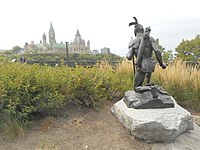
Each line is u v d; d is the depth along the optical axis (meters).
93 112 4.96
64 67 5.96
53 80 4.60
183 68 6.65
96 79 5.43
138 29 4.49
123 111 4.36
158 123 3.72
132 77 6.74
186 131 4.21
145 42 4.17
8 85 4.17
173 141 3.85
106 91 5.61
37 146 3.72
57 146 3.73
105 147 3.71
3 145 3.72
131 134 4.01
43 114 4.64
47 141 3.85
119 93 6.01
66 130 4.21
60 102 4.48
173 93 5.95
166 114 3.99
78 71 5.29
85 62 10.70
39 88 4.42
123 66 7.40
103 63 7.85
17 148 3.67
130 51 4.39
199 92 5.85
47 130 4.18
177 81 6.11
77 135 4.06
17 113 4.17
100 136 4.03
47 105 4.37
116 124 4.46
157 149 3.66
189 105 5.97
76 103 5.05
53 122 4.43
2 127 4.03
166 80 6.23
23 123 4.18
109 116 4.83
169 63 7.48
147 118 3.84
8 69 4.78
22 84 4.27
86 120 4.60
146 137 3.79
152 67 4.30
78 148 3.69
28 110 4.17
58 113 4.74
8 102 4.11
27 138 3.92
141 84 4.55
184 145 3.79
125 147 3.71
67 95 4.77
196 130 4.36
